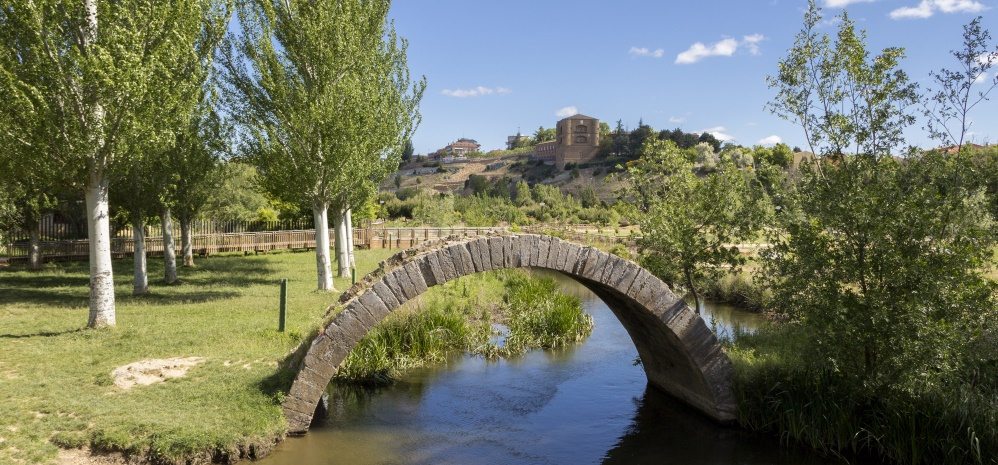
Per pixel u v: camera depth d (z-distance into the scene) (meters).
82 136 11.84
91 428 7.67
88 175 12.23
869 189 8.34
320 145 17.97
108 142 12.04
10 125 11.54
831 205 8.43
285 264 26.78
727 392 9.52
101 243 12.52
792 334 12.37
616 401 11.00
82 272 22.64
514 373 12.62
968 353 8.13
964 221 8.14
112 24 11.77
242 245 31.64
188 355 10.73
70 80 11.59
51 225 27.83
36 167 12.01
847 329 8.10
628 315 10.79
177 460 7.43
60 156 11.90
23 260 24.80
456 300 18.05
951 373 7.98
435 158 140.50
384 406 10.58
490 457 8.55
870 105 8.80
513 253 8.95
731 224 12.93
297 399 8.63
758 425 9.34
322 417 9.92
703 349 9.44
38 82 11.55
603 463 8.40
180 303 15.97
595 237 25.44
